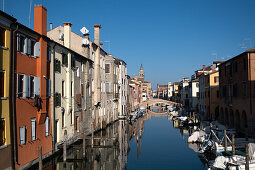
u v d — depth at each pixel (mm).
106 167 18469
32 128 16312
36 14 17438
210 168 17609
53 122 19250
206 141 24859
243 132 27016
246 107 25938
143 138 33219
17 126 14688
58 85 20781
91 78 30922
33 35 16547
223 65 34344
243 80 26688
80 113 26203
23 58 15469
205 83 48281
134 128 42625
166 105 106000
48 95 18609
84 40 28938
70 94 23125
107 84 42500
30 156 15875
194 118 44594
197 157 22719
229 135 25828
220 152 21359
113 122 43812
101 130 34594
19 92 15023
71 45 29891
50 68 19141
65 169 16938
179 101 95812
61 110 21156
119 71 50906
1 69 13398
